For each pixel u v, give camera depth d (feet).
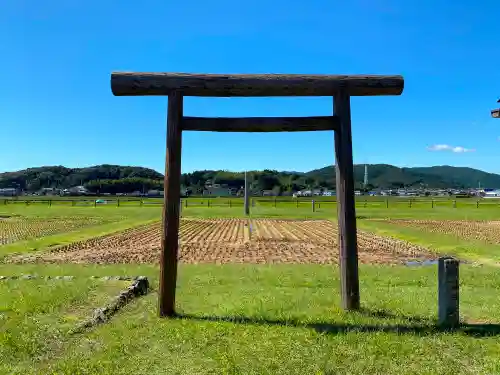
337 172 24.57
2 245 63.00
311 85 23.71
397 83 24.06
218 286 33.27
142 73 23.43
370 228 87.76
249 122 23.94
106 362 17.34
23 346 18.80
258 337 19.98
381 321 22.47
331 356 17.74
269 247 63.31
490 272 38.88
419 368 16.72
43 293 28.12
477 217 118.11
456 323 21.70
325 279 36.22
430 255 54.34
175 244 24.02
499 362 17.07
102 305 26.00
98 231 82.53
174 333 20.62
